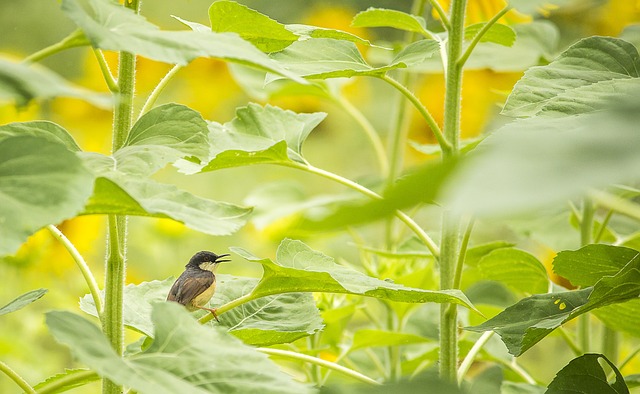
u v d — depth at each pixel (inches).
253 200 392.8
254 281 225.5
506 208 40.0
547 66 189.9
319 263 188.7
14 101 94.3
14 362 382.9
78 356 115.1
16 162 115.3
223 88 503.8
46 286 412.5
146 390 113.5
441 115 476.1
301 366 290.2
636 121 46.9
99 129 460.1
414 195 42.8
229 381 122.6
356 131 609.3
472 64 339.3
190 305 228.8
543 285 261.1
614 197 296.5
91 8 126.0
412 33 352.2
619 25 381.4
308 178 589.0
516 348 177.2
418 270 304.8
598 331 454.0
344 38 204.8
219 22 183.3
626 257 195.0
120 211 134.3
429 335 344.5
